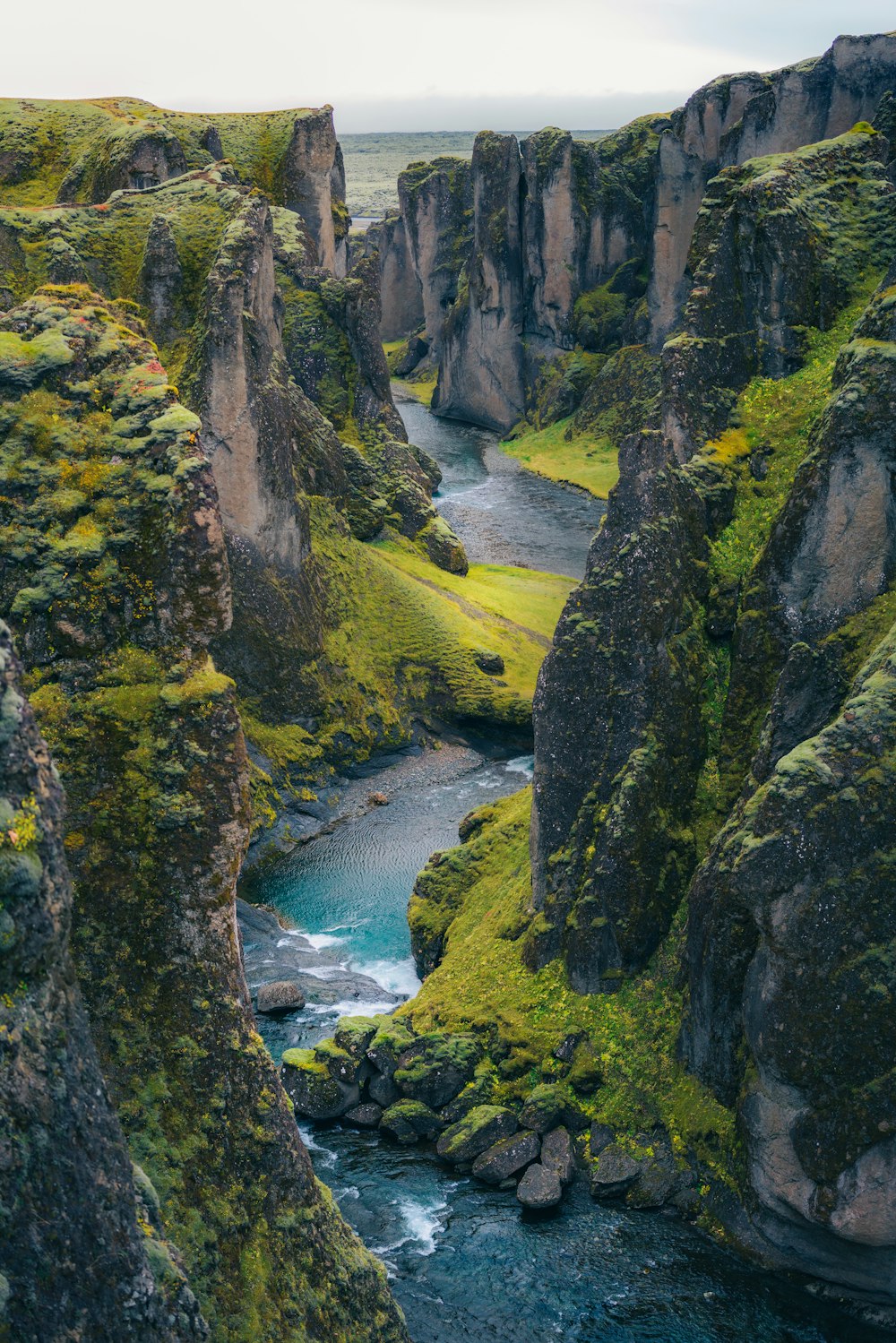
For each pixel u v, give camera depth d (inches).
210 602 1088.2
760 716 1754.4
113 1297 695.7
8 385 1129.4
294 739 3031.5
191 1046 1042.7
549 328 6752.0
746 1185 1449.3
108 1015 1029.2
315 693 3093.0
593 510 5329.7
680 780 1768.0
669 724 1760.6
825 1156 1328.7
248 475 2945.4
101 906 1044.5
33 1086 673.0
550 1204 1546.5
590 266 6638.8
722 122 5723.4
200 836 1058.1
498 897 2064.5
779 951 1348.4
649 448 1781.5
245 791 1087.0
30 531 1082.1
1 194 4790.8
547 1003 1774.1
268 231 3115.2
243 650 3004.4
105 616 1080.2
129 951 1045.2
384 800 2965.1
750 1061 1454.2
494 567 4375.0
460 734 3282.5
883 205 2135.8
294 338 4121.6
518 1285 1422.2
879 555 1643.7
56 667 1070.4
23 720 699.4
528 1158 1620.3
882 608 1599.4
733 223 2032.5
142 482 1092.5
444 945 2111.2
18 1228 655.1
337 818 2881.4
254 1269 1007.0
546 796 1829.5
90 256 3203.7
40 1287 660.7
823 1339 1350.9
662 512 1780.3
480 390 7091.5
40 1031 684.7
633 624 1758.1
